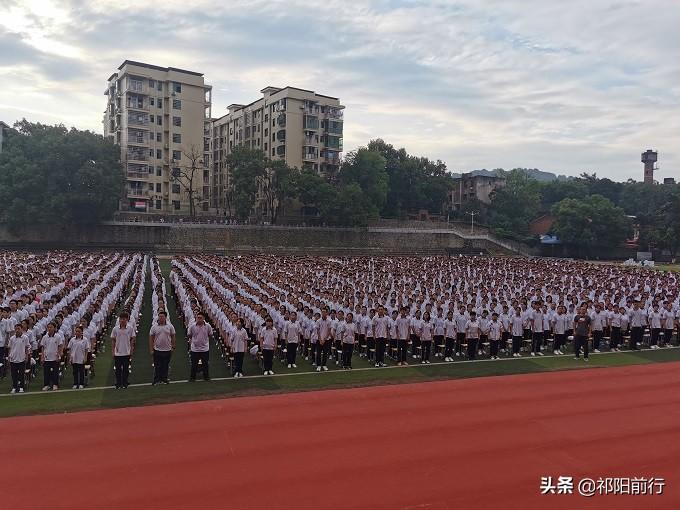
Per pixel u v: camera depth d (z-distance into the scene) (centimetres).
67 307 1554
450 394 1288
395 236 7438
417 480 812
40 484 782
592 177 9950
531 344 1852
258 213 7525
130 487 776
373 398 1247
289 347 1554
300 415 1110
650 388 1359
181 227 6159
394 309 1962
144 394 1252
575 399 1251
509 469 855
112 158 5709
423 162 8656
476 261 4809
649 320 1973
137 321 1878
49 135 5503
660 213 6931
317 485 791
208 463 862
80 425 1031
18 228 5547
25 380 1326
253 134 8225
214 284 2547
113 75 7031
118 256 4631
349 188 6819
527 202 8706
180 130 7019
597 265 5241
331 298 2075
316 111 7775
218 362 1602
